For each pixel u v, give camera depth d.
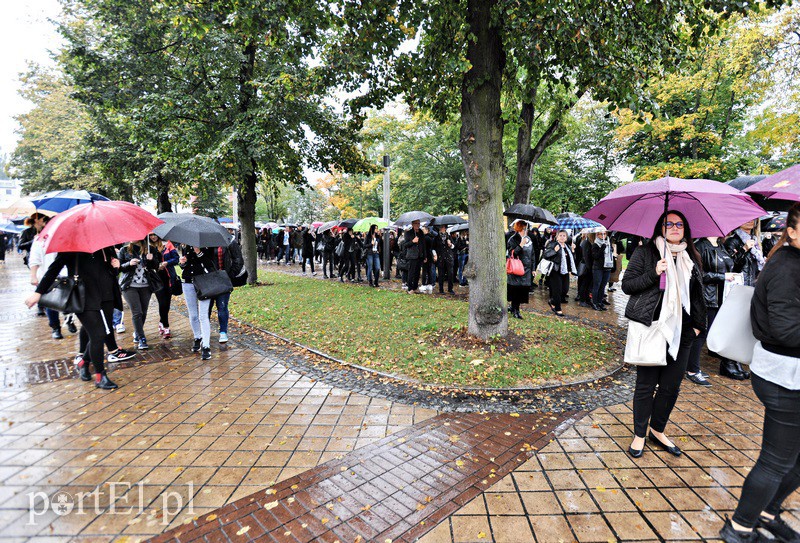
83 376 4.78
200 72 11.06
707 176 21.14
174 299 10.70
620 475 2.94
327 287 11.88
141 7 10.68
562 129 13.20
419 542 2.28
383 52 6.85
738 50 14.33
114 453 3.20
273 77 10.03
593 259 9.41
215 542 2.27
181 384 4.68
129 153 14.34
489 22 5.49
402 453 3.23
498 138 5.79
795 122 13.32
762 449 2.24
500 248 5.91
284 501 2.63
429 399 4.30
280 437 3.48
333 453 3.23
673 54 6.04
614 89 5.44
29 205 5.57
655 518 2.48
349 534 2.34
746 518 2.26
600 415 3.95
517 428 3.67
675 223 3.04
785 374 2.10
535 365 5.13
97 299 4.44
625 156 27.14
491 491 2.74
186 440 3.42
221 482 2.84
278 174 12.03
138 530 2.36
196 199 30.38
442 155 27.83
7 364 5.28
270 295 10.34
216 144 10.18
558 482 2.85
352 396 4.38
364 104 8.04
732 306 2.47
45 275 4.20
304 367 5.31
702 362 5.64
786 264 2.10
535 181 25.31
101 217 4.07
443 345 5.87
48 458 3.12
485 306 5.90
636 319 3.06
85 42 11.60
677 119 18.33
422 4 5.62
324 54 6.98
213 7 5.58
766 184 3.21
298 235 19.41
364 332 6.75
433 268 11.71
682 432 3.60
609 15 5.06
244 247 12.23
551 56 6.61
